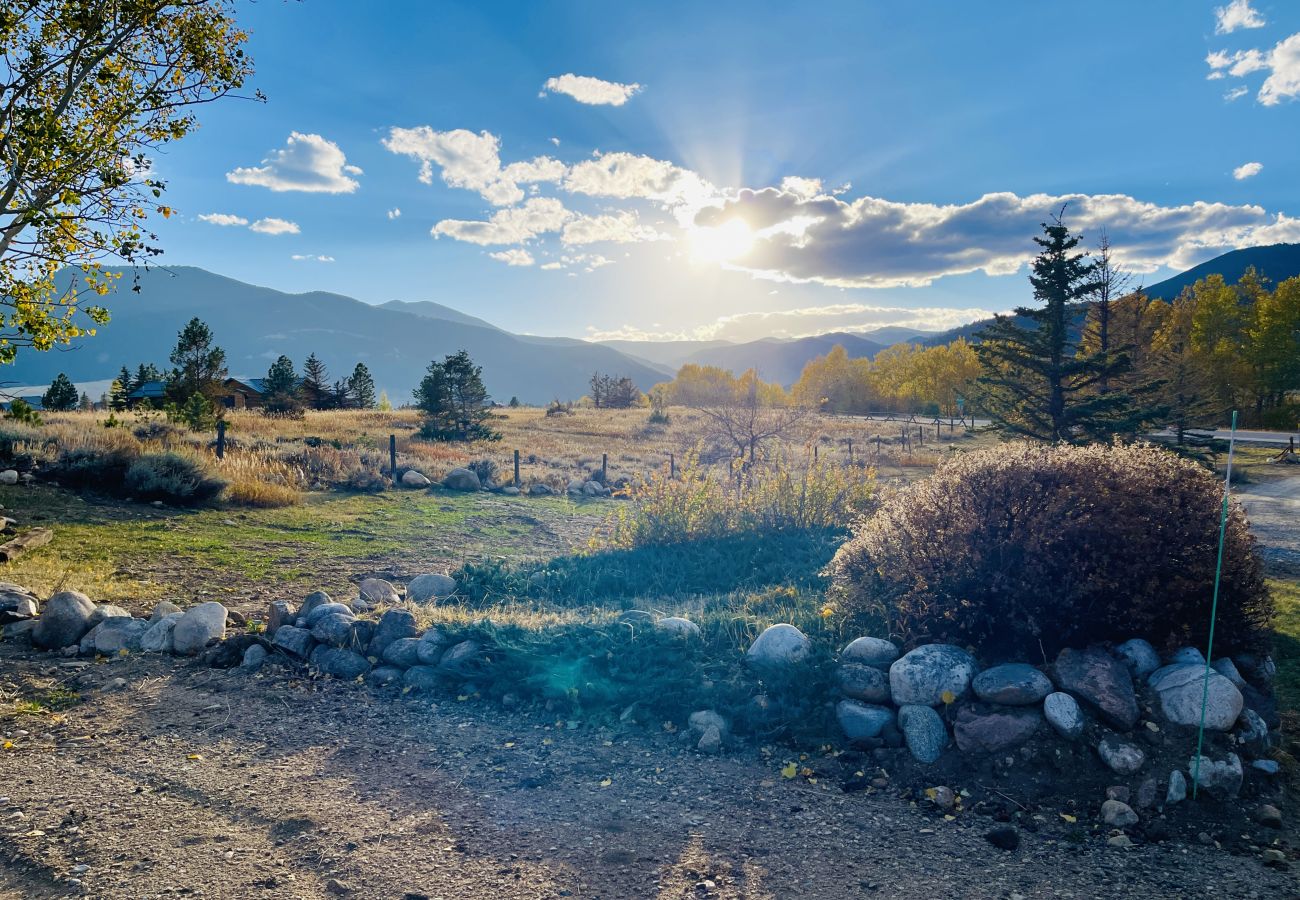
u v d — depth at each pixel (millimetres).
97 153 10180
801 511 11797
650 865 3715
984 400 18578
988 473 5664
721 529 11289
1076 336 17641
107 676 6094
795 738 5051
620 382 83812
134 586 8680
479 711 5699
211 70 10836
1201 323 58531
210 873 3525
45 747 4867
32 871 3484
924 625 5578
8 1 9531
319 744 5094
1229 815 4109
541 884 3527
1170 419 20047
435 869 3637
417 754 4992
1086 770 4398
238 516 14156
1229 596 5352
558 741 5215
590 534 15492
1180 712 4605
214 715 5488
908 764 4664
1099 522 5211
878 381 96500
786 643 5672
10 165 9258
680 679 5617
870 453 35375
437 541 13609
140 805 4180
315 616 6906
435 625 6566
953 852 3844
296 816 4109
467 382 33531
